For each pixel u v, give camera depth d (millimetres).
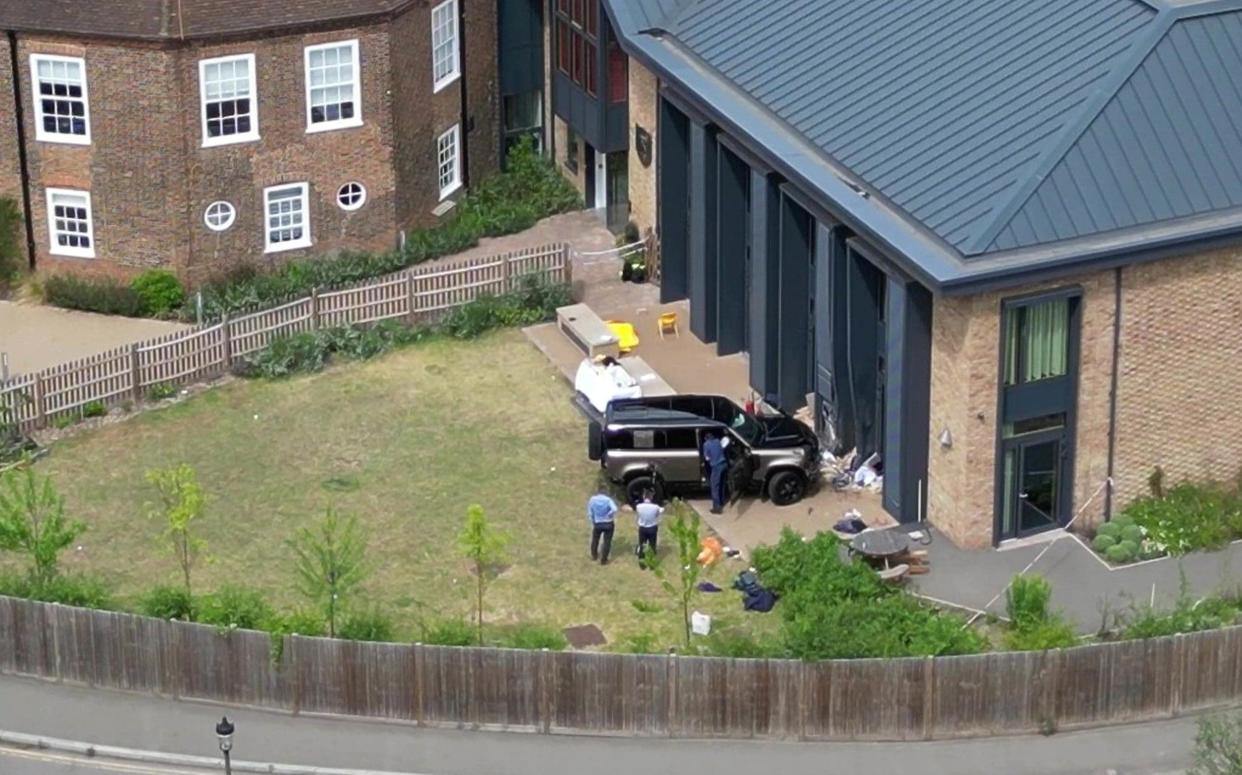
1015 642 52875
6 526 54500
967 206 55938
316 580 53469
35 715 52531
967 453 56312
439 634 53094
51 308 71375
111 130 70250
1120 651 51094
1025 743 51031
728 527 58594
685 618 53906
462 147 76750
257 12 69875
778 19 66188
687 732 51469
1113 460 57750
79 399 64625
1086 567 56594
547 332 68625
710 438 59062
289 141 71562
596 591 56438
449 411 64875
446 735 51719
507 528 59188
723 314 66500
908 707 51000
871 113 60531
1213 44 57938
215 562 57781
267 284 71562
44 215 71688
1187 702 51812
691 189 67250
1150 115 56812
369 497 60781
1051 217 55281
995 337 55500
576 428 64062
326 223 73000
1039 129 56969
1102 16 59094
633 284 71688
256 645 52250
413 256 73750
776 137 61812
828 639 51625
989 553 57125
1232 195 56312
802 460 59281
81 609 52906
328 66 71375
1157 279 56281
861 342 59906
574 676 51312
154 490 61219
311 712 52469
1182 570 54812
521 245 74875
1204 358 57469
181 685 52969
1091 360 56562
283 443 63438
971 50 60531
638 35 69062
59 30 69250
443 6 74562
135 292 70875
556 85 76375
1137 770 50188
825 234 59875
